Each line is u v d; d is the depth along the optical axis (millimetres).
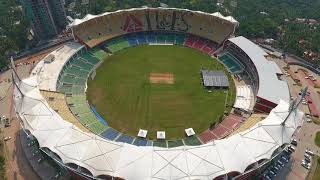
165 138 107812
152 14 168375
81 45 148500
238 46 143125
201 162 82125
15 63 148500
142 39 163875
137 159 82875
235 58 147500
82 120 113312
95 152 84375
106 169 81250
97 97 125500
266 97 114312
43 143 87500
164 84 134125
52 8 170000
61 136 88375
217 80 135375
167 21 167625
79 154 84000
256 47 142875
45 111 97062
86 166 81562
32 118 95562
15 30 166500
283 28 183750
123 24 164125
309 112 121062
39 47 162500
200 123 114750
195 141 106875
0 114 118375
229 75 140250
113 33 160250
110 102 123250
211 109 121375
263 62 132625
